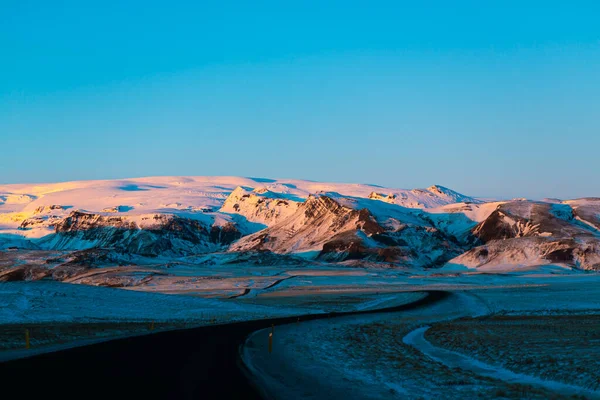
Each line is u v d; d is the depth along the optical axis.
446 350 43.56
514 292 121.50
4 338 43.38
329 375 30.75
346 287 156.50
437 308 94.38
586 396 24.58
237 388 24.73
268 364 33.56
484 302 102.06
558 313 79.38
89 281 195.00
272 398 23.00
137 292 101.56
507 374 31.95
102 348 37.72
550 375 29.83
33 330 51.75
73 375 26.30
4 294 88.88
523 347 40.88
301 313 92.44
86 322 67.69
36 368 28.14
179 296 102.75
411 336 55.38
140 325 63.78
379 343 47.62
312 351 41.62
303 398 23.98
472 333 53.12
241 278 190.25
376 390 26.66
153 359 32.91
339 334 54.84
